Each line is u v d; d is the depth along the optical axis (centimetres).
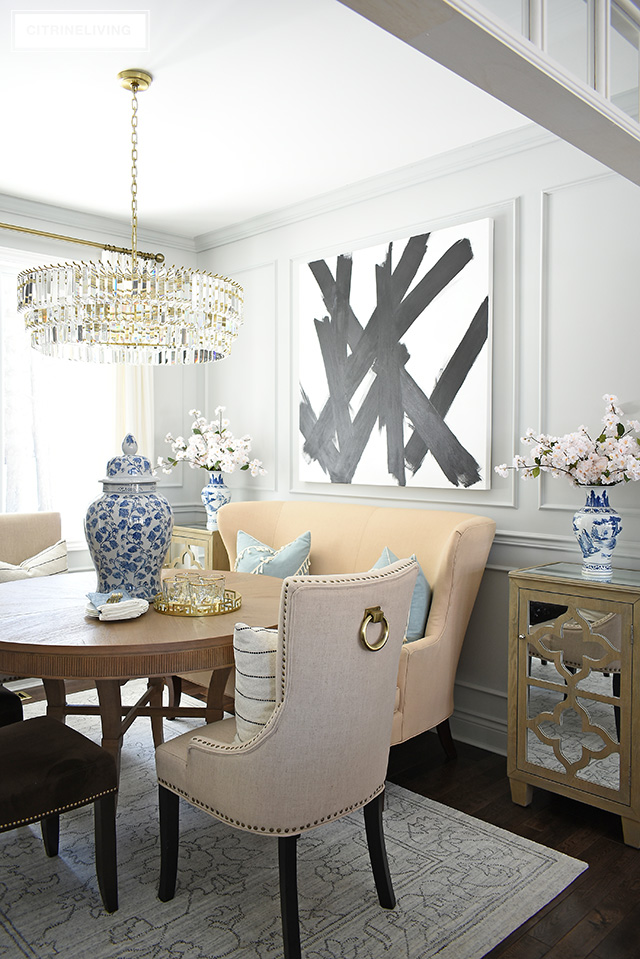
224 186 394
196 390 509
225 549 427
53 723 219
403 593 189
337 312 399
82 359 330
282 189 399
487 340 331
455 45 136
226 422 441
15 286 430
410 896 210
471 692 339
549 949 188
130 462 256
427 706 289
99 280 270
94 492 461
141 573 252
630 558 287
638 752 235
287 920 174
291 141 336
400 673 275
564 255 308
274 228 442
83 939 189
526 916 201
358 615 174
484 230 331
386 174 374
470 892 212
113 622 225
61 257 434
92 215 445
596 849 238
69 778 192
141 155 353
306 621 164
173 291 277
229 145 340
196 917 199
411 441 364
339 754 179
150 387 478
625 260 290
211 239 486
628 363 290
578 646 251
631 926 198
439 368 350
